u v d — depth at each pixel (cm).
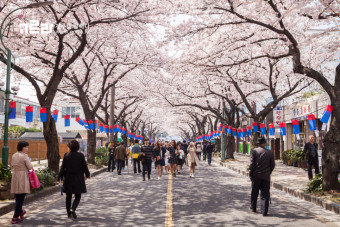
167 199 1051
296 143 2952
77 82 2334
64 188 771
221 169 2364
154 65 2258
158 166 1694
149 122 7356
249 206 932
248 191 1239
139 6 1448
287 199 1081
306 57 2025
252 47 1883
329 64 2422
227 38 1488
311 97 2459
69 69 2203
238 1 1111
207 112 4256
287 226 698
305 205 966
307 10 1127
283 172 1897
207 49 1586
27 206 937
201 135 5316
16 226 698
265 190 819
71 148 789
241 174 1966
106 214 825
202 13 1279
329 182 1067
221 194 1160
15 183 726
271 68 2044
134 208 903
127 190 1271
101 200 1041
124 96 3509
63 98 3216
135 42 2303
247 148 4956
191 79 2605
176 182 1545
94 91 2945
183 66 1616
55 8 1416
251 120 4519
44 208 909
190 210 871
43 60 1741
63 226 699
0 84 1819
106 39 1923
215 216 796
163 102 3475
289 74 2164
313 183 1119
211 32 1412
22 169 737
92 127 2323
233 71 2369
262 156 823
